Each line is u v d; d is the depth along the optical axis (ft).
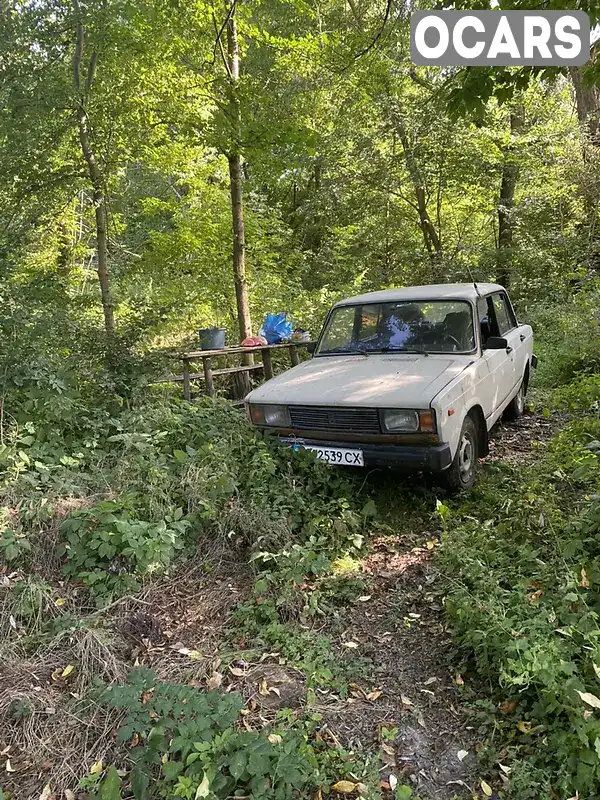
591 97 47.52
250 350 25.41
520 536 12.36
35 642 10.68
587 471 13.24
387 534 14.73
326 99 39.27
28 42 22.03
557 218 48.49
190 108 25.99
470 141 42.01
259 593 11.95
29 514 12.65
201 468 15.31
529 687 8.92
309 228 59.11
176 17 23.61
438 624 11.10
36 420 15.85
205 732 8.05
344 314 19.80
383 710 9.16
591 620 9.05
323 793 7.71
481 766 8.02
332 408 15.25
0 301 17.61
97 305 26.68
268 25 35.50
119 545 12.62
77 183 25.45
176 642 10.97
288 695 9.46
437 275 46.34
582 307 33.81
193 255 38.37
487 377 17.74
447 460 14.32
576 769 7.41
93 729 8.93
